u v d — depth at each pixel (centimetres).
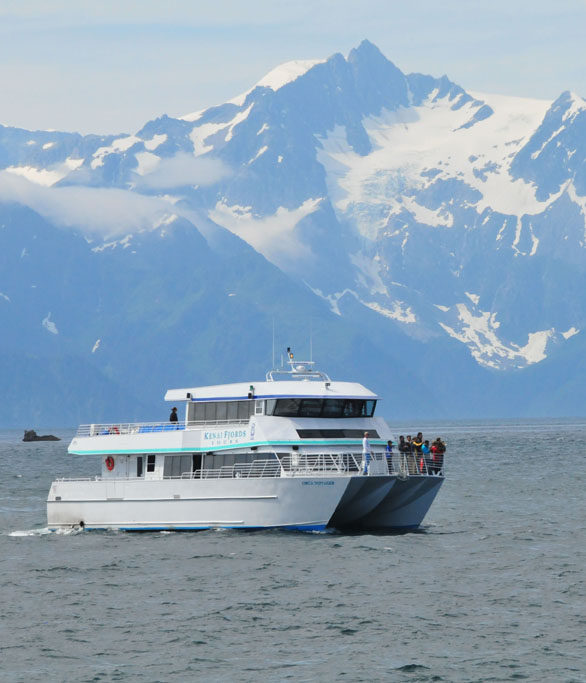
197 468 16900
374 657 10612
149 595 13138
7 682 10050
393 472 16562
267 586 13400
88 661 10619
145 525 16988
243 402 16675
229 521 16350
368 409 16875
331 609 12325
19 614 12419
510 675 10081
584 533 17838
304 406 16312
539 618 11950
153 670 10319
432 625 11669
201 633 11450
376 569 14300
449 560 15038
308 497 15912
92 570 14575
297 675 10119
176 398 17300
